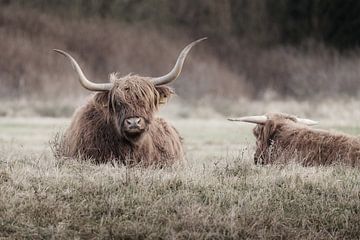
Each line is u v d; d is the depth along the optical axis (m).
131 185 29.83
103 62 144.62
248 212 27.89
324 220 27.94
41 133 66.50
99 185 29.72
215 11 175.38
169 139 38.62
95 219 27.56
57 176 30.97
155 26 168.50
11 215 27.08
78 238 26.14
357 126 68.38
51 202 28.00
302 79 145.75
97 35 149.12
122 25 160.50
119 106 34.53
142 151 36.06
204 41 167.75
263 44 170.38
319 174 31.50
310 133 36.47
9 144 53.34
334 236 27.19
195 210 27.67
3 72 125.19
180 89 133.75
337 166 33.19
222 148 56.16
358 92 132.62
